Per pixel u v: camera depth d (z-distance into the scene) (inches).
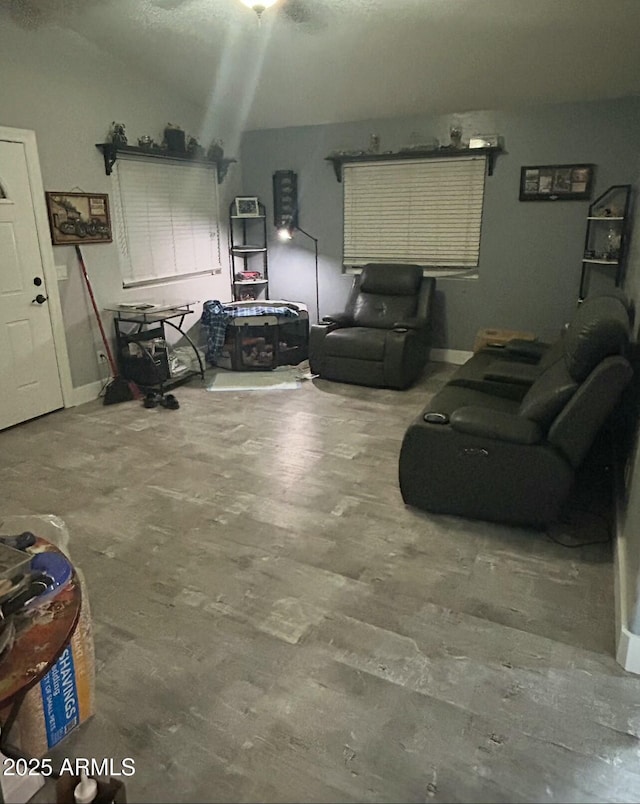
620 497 109.6
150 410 174.9
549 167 195.0
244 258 255.6
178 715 69.5
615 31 146.3
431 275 224.7
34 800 54.7
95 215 178.2
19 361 161.2
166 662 77.5
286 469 134.6
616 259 185.8
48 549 60.2
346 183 228.8
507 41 156.3
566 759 63.9
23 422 164.4
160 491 124.2
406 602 89.4
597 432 99.3
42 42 156.0
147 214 200.5
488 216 209.3
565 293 204.1
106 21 157.8
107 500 120.4
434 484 111.3
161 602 89.4
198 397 186.9
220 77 192.7
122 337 189.3
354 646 80.3
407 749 65.1
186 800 59.7
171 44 170.6
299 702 71.2
